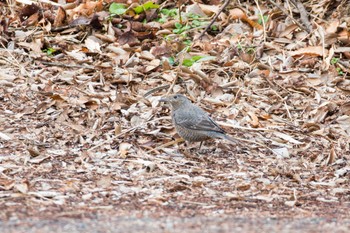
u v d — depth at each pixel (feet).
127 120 46.70
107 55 53.93
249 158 43.75
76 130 44.98
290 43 56.80
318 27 56.59
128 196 36.99
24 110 46.91
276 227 31.76
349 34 56.34
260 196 37.88
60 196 36.37
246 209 35.55
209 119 43.96
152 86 51.16
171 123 46.85
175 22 57.93
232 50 55.26
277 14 59.41
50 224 31.40
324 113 48.83
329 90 51.85
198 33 57.41
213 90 50.75
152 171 40.86
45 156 41.83
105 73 51.57
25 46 54.08
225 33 57.47
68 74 51.26
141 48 54.80
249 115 48.01
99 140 44.39
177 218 33.12
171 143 44.80
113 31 56.34
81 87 50.16
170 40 56.18
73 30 56.54
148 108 48.06
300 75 53.16
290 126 47.80
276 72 53.67
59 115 46.26
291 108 49.83
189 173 41.04
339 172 42.11
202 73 51.21
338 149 45.44
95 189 37.73
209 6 59.41
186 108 44.16
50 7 58.29
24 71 51.29
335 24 57.00
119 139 44.47
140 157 42.60
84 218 32.71
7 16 57.72
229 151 44.68
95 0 59.11
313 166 43.19
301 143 45.75
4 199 35.50
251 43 56.44
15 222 31.63
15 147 42.78
